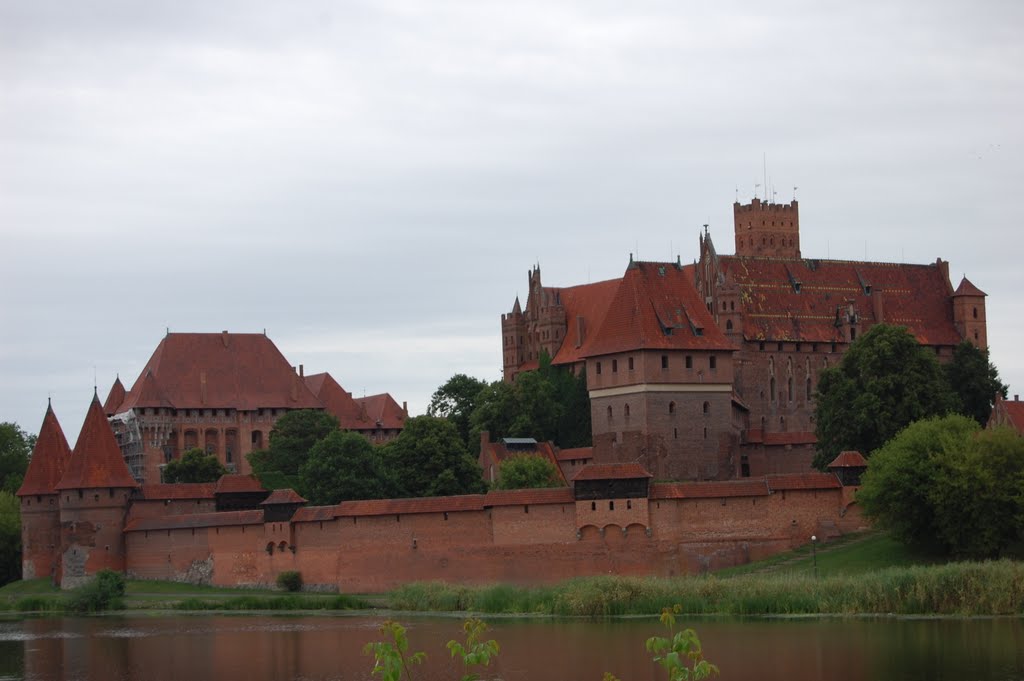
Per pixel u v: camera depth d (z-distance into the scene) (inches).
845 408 6712.6
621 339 7180.1
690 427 7130.9
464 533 5900.6
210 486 7121.1
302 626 5265.8
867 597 4817.9
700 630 4628.4
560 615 5147.6
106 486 6948.8
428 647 4557.1
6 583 7534.5
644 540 5654.5
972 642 4229.8
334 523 6166.3
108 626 5551.2
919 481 5374.0
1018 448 5285.4
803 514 5782.5
